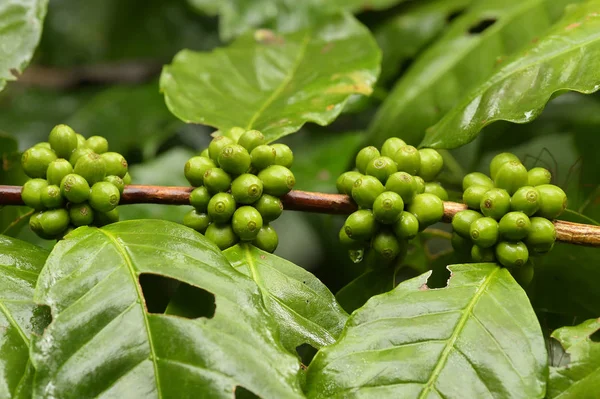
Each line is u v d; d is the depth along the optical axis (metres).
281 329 0.70
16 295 0.70
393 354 0.68
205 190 0.73
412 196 0.72
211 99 0.82
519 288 0.70
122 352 0.67
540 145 1.11
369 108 1.11
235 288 0.69
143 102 1.10
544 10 0.89
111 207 0.72
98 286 0.69
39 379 0.66
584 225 0.72
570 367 0.69
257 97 0.83
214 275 0.69
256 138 0.73
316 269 1.10
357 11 0.97
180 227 0.71
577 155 0.96
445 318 0.69
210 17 1.36
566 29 0.77
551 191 0.71
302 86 0.83
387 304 0.70
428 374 0.68
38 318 0.69
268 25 1.00
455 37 0.90
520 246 0.71
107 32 1.37
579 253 0.74
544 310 0.76
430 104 0.88
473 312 0.69
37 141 1.15
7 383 0.67
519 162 0.72
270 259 0.72
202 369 0.67
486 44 0.89
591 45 0.75
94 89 1.29
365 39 0.86
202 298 0.70
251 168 0.73
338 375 0.68
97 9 1.38
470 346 0.68
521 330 0.69
